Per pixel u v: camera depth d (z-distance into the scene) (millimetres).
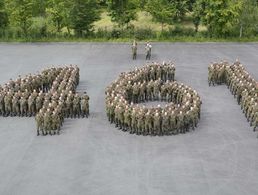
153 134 36844
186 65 57031
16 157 33312
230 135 36656
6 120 40531
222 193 28344
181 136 36594
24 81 45375
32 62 59156
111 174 30703
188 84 49531
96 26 81812
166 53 63656
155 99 44969
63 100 40000
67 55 63000
